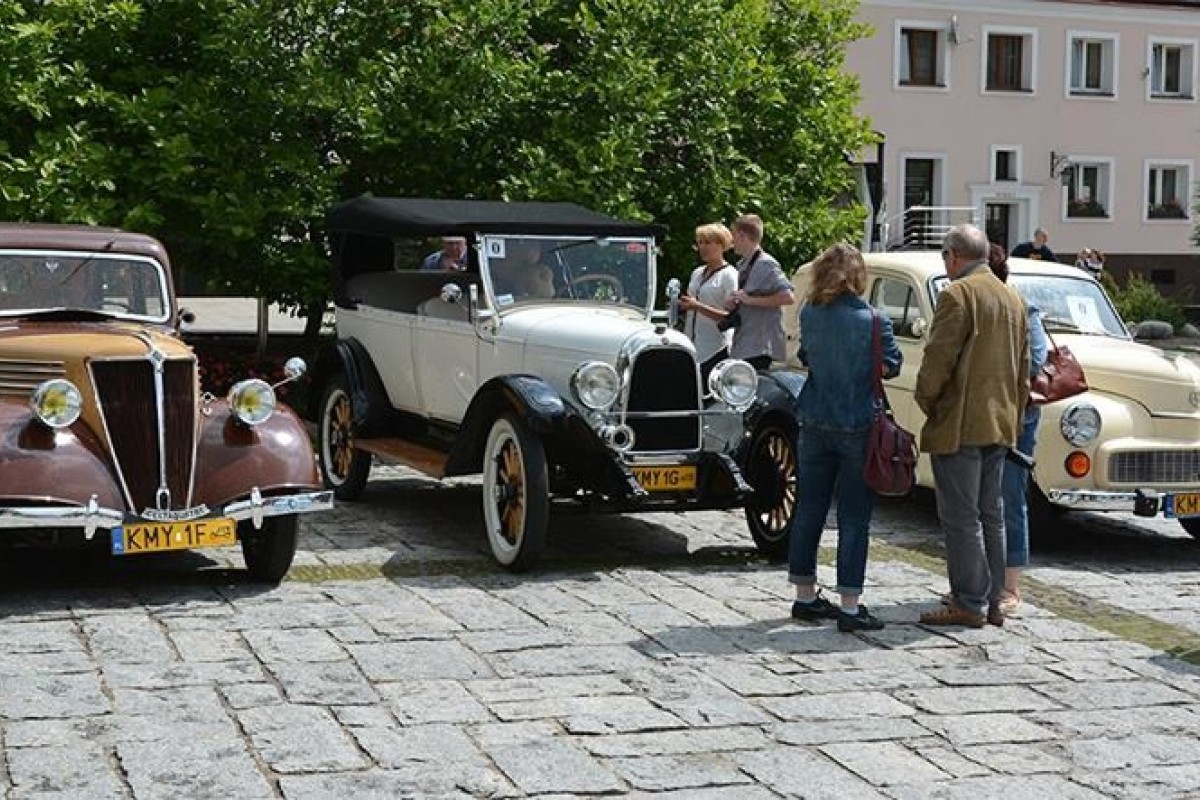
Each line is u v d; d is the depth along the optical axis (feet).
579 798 18.08
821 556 32.27
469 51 50.65
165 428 26.76
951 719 21.44
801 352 26.30
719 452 30.99
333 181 49.93
